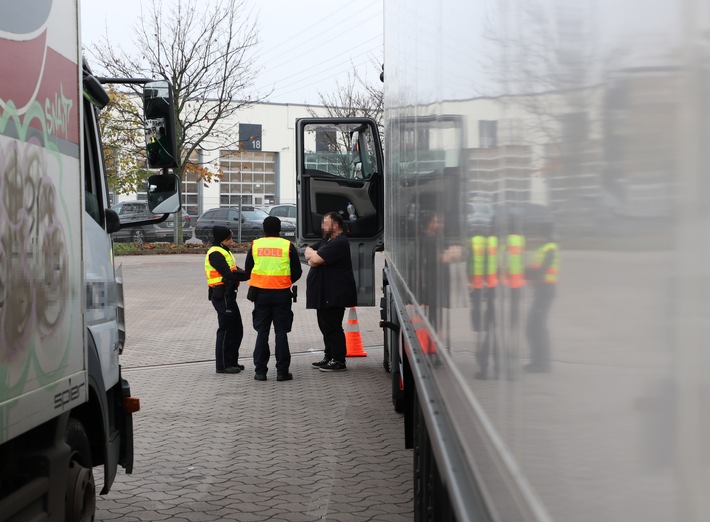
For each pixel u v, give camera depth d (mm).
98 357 4730
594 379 1248
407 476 6773
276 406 9453
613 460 1162
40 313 3594
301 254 13016
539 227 1573
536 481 1525
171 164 5340
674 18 973
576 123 1340
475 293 2287
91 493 4484
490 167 2086
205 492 6418
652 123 1036
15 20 3359
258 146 61469
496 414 1913
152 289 22141
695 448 926
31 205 3508
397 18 6148
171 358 12969
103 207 5191
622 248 1140
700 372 918
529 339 1625
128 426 5418
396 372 7816
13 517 3600
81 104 4320
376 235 13023
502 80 1925
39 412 3570
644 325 1061
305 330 15859
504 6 1902
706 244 906
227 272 11516
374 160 13062
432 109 3514
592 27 1262
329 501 6172
